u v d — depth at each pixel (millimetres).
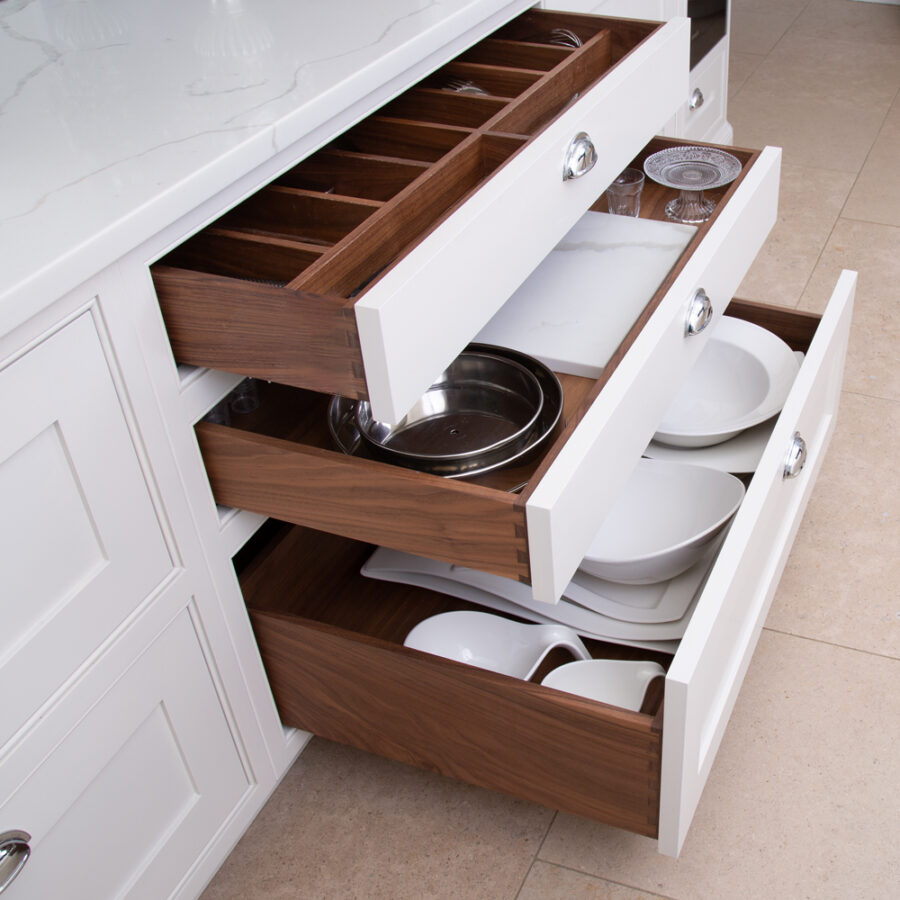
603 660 1196
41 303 760
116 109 1014
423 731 1157
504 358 1190
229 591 1098
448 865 1219
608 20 1395
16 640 858
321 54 1094
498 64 1415
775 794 1255
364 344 848
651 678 1156
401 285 847
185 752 1089
